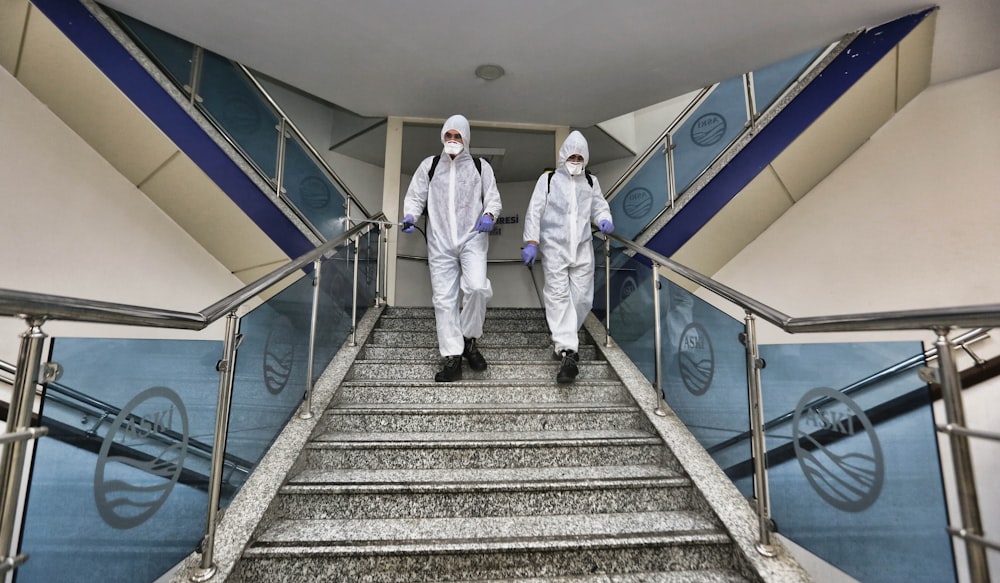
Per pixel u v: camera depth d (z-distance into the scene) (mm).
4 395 2180
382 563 1494
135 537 1212
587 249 2842
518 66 3246
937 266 2514
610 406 2404
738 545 1538
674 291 2293
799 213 3078
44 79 2410
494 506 1788
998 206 2375
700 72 3223
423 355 3039
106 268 2633
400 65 3258
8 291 780
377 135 4699
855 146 2854
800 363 1525
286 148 3506
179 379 1376
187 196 2930
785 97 2904
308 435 2031
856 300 2768
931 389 1171
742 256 3326
